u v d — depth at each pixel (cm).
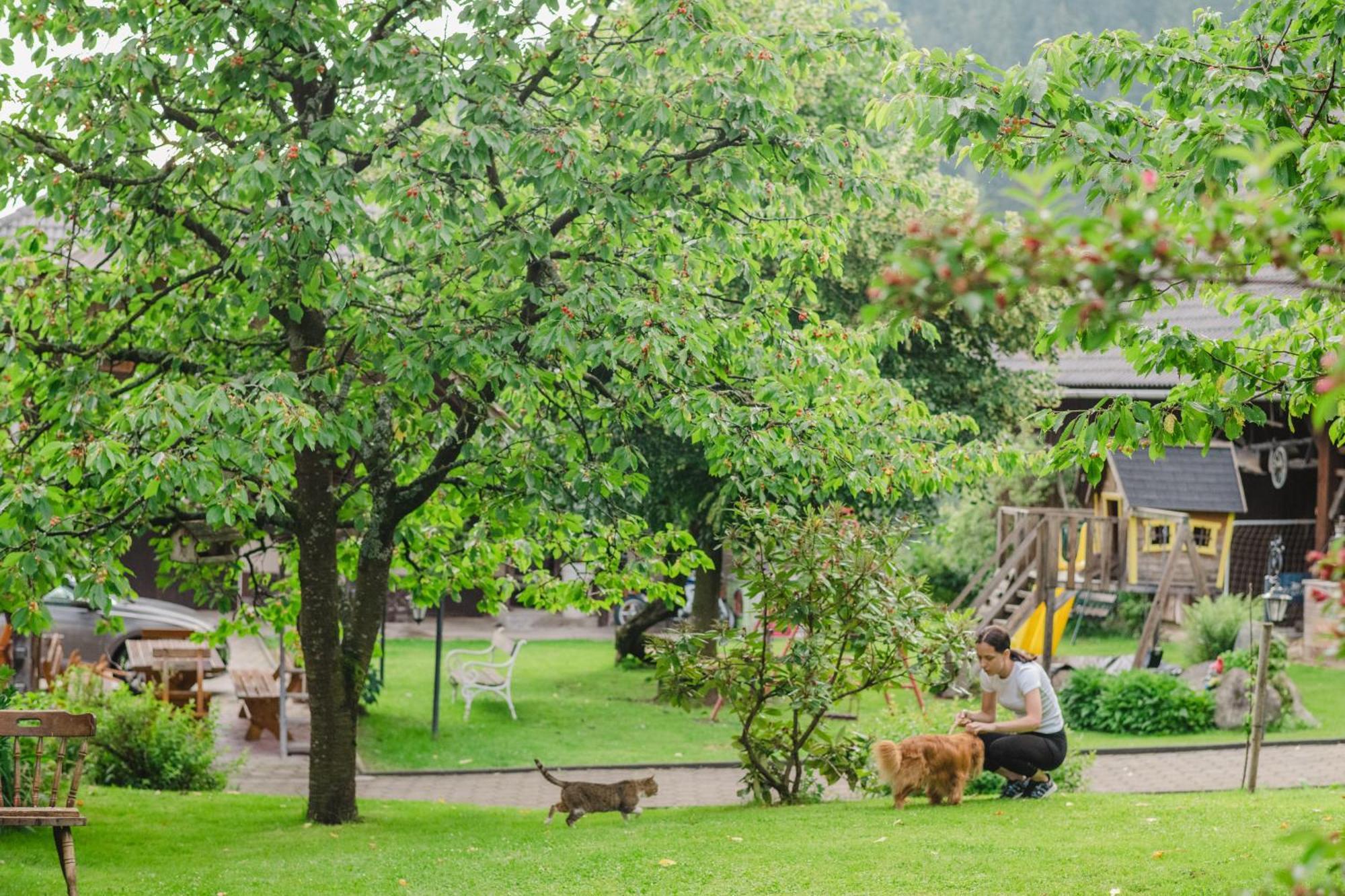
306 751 1842
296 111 1104
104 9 1029
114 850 1018
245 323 1258
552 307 1013
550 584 1393
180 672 1933
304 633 1205
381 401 1193
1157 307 533
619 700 2344
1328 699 2139
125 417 935
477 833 1102
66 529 977
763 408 1099
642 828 1048
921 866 791
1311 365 693
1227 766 1677
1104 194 717
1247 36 763
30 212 2280
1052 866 773
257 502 961
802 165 1066
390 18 1077
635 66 1047
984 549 3219
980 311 263
